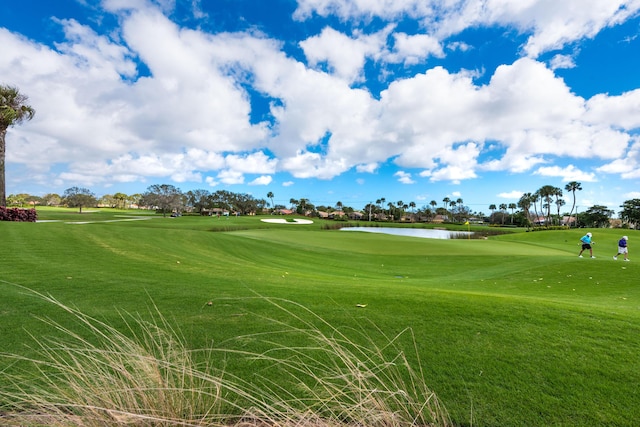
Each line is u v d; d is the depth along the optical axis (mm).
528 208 88688
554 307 4719
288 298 5152
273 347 3293
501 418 2201
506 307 4688
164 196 71562
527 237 36188
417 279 10891
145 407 1889
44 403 1947
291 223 55281
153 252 10680
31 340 3314
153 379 2000
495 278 10641
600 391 2525
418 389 2533
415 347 3311
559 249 23391
